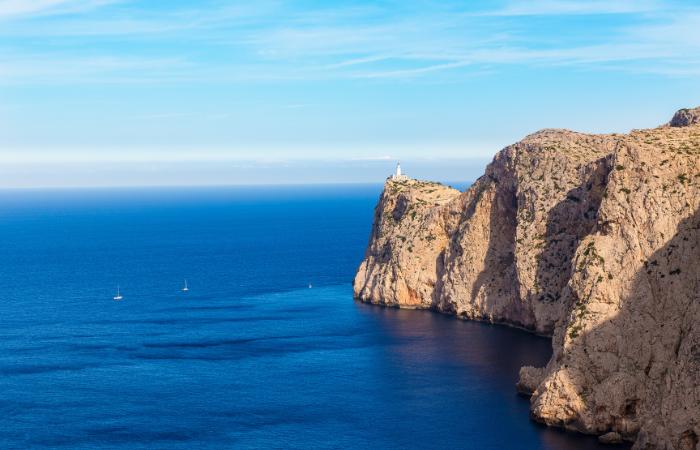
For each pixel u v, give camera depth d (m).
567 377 114.00
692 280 110.75
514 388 133.88
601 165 157.25
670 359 107.94
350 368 150.62
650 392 107.88
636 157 122.31
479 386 135.75
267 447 112.31
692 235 113.94
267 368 152.38
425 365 150.25
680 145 124.50
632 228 118.38
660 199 117.88
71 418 125.88
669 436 96.81
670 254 114.25
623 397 109.38
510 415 120.69
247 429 119.44
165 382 144.75
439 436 113.62
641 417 108.06
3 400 135.38
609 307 115.38
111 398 135.75
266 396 134.88
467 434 113.88
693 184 118.44
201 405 131.00
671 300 111.06
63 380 146.88
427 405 126.94
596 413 110.94
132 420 124.50
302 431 117.94
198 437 116.75
